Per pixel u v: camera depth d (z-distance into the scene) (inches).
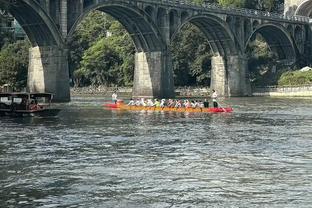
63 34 4192.9
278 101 4835.1
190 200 1075.9
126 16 4928.6
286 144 1820.9
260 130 2287.2
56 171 1334.9
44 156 1555.1
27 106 3034.0
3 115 3090.6
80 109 3715.6
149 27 4963.1
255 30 6082.7
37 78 4357.8
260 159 1510.8
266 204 1047.6
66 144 1811.0
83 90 7667.3
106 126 2458.2
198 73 6712.6
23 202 1055.0
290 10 7263.8
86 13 4357.8
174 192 1135.6
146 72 5241.1
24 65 6161.4
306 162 1464.1
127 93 7135.8
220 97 5851.4
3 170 1344.7
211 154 1598.2
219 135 2094.0
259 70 6978.4
